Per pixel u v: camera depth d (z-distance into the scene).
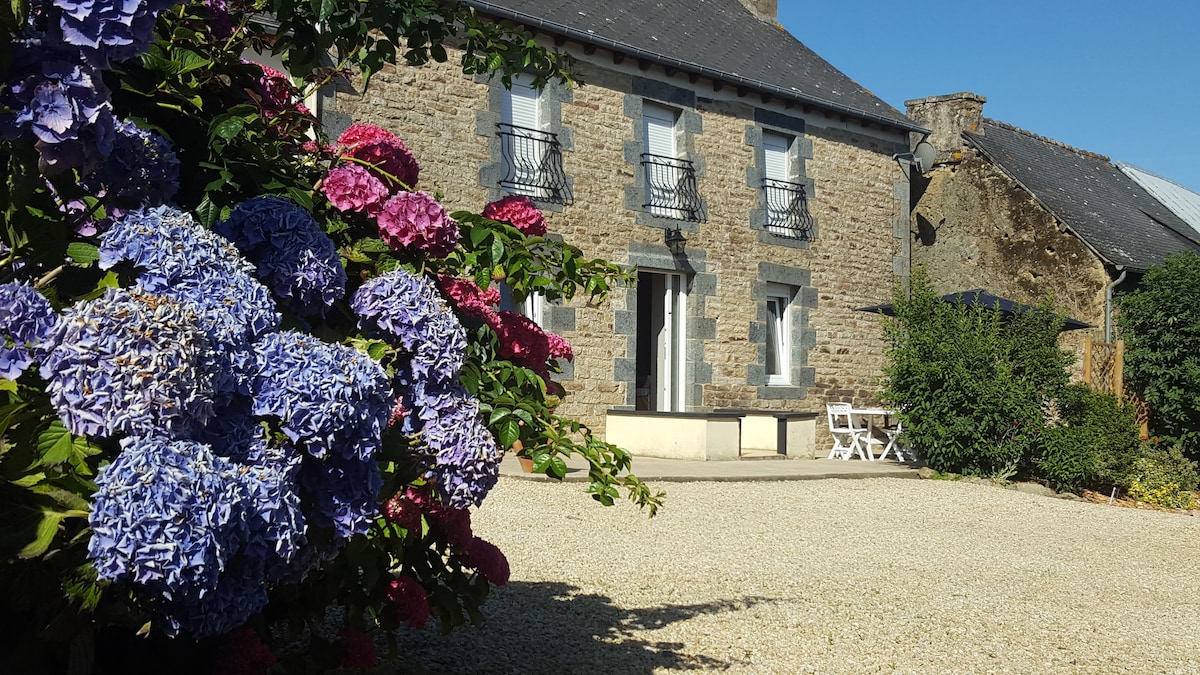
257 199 2.43
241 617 1.97
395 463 2.52
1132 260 16.33
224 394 1.96
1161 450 13.83
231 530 1.83
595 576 5.82
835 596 5.65
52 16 1.83
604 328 12.82
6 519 1.88
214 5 3.09
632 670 4.06
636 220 13.13
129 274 2.08
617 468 3.10
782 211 15.02
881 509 9.23
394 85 11.01
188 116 2.69
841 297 15.55
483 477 2.54
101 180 2.25
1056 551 7.77
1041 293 16.81
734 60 14.59
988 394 11.44
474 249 3.06
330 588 2.78
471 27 3.89
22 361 1.86
